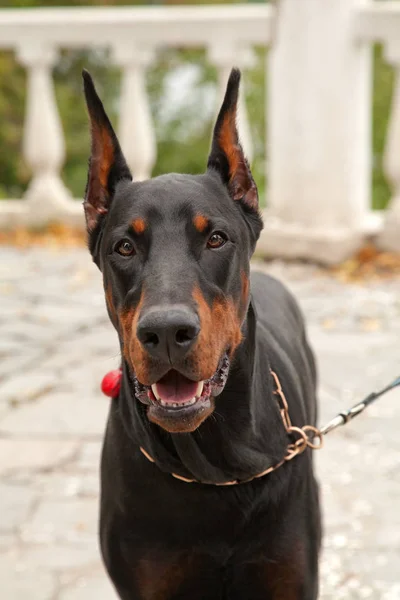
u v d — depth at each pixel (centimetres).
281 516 328
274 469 329
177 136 1875
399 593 405
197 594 336
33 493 496
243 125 1056
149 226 306
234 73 334
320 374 650
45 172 1142
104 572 425
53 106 1136
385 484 499
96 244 346
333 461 525
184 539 324
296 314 458
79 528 461
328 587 410
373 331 746
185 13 1035
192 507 321
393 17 913
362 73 951
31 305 846
